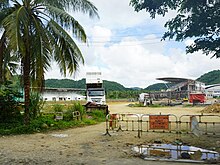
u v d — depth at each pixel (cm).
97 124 1880
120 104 5297
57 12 1417
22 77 1542
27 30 1358
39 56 1389
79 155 895
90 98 2992
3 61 1498
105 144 1093
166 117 1256
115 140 1186
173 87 6362
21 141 1187
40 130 1489
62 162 802
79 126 1730
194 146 1023
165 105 4491
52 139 1239
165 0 1150
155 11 1222
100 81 3125
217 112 2906
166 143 1096
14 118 1669
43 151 966
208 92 6694
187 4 1080
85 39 1521
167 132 1370
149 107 4147
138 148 997
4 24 1311
